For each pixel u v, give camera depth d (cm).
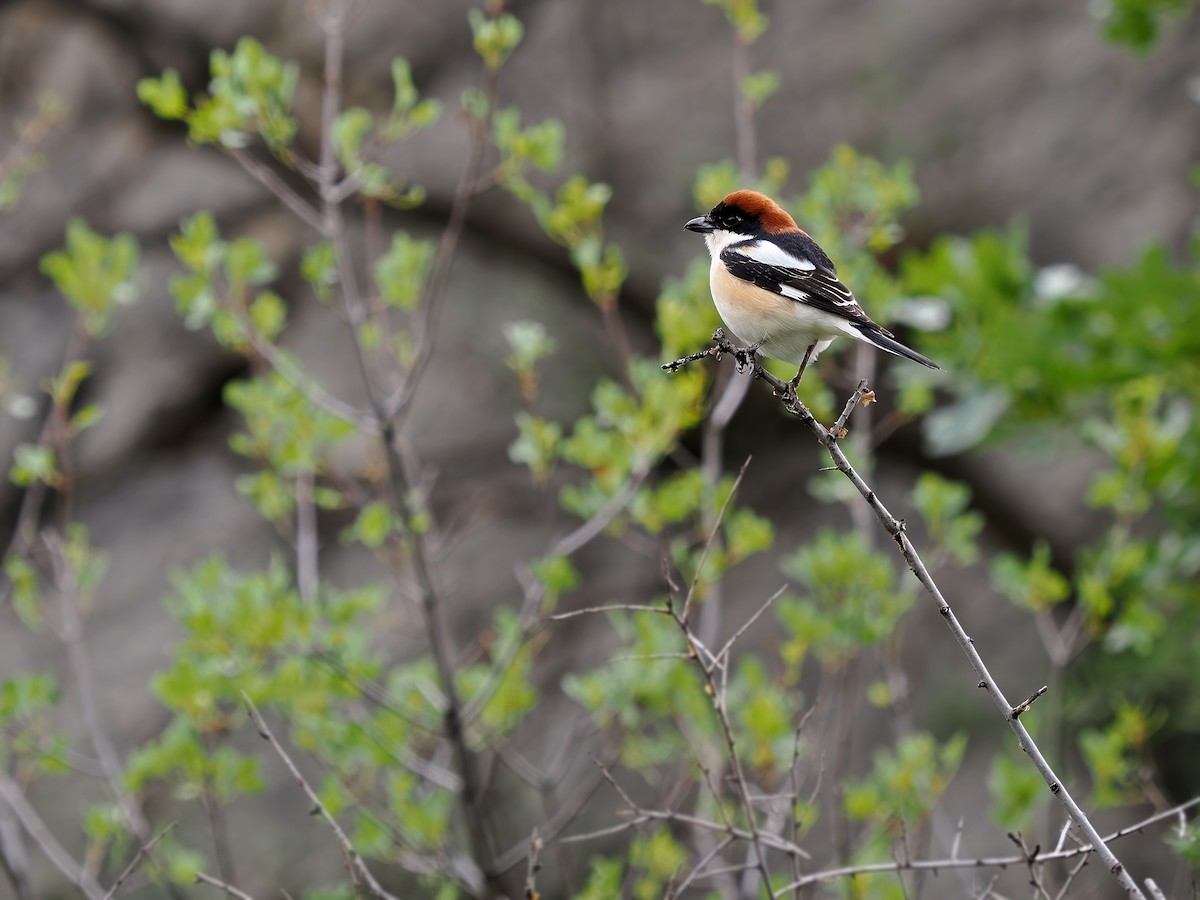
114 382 1548
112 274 984
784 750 875
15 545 1367
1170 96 1562
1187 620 1230
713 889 967
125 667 1433
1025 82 1584
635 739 962
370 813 904
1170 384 1063
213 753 926
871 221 1024
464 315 1565
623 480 957
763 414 1583
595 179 1591
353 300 943
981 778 1425
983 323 1119
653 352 1592
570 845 1326
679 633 906
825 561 933
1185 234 1525
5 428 1516
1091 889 852
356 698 955
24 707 877
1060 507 1516
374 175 930
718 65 1608
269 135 908
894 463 1579
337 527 1486
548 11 1617
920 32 1600
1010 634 1495
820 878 650
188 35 1620
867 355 1007
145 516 1507
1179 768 1369
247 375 1573
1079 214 1559
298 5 1600
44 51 1639
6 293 1573
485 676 983
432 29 1605
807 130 1595
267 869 1325
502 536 1499
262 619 857
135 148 1628
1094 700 1323
